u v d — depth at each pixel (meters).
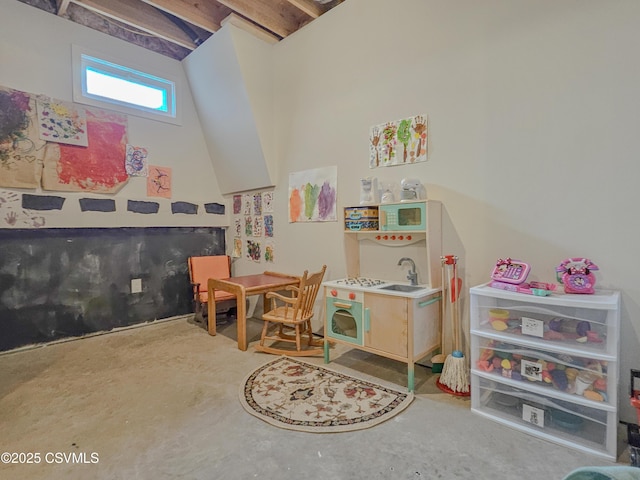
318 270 3.73
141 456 1.80
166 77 4.32
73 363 3.04
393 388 2.49
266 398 2.37
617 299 1.82
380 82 3.10
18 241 3.35
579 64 2.14
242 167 4.37
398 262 3.04
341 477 1.64
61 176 3.53
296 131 3.86
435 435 1.95
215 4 3.74
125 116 3.98
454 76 2.66
